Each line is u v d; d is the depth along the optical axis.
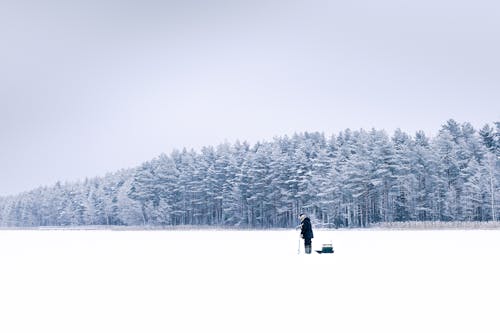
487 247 26.38
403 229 72.25
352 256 21.39
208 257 22.14
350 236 44.72
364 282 12.97
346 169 88.69
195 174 113.44
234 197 101.19
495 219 82.50
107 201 132.88
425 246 27.73
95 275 15.32
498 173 83.19
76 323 8.57
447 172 90.19
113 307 9.98
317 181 91.38
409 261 18.59
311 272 15.36
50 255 24.42
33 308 9.95
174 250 27.69
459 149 92.88
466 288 11.81
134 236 55.97
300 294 11.24
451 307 9.53
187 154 133.38
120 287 12.70
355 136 110.31
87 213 138.75
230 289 12.13
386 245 29.22
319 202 89.69
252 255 23.06
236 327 8.12
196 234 62.50
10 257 23.14
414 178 85.19
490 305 9.70
